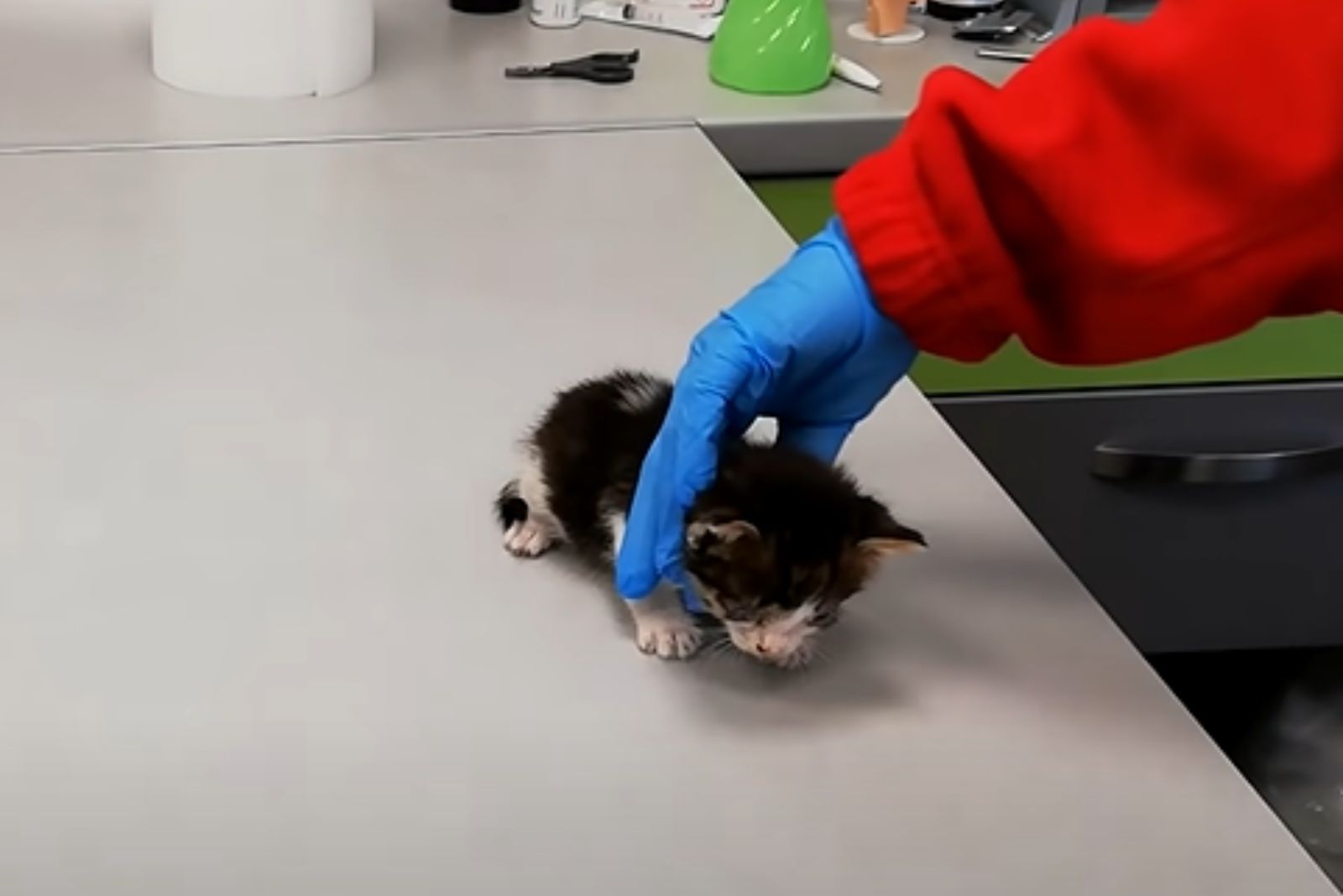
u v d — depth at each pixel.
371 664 0.69
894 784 0.64
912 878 0.59
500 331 0.97
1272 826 0.63
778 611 0.69
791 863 0.59
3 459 0.80
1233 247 0.60
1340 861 1.41
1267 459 1.37
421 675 0.68
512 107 1.31
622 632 0.72
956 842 0.61
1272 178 0.58
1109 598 1.46
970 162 0.63
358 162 1.19
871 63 1.44
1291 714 1.54
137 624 0.69
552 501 0.76
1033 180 0.61
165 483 0.79
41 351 0.91
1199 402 1.38
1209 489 1.41
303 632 0.70
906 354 0.70
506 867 0.58
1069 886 0.59
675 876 0.58
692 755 0.65
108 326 0.94
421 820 0.60
